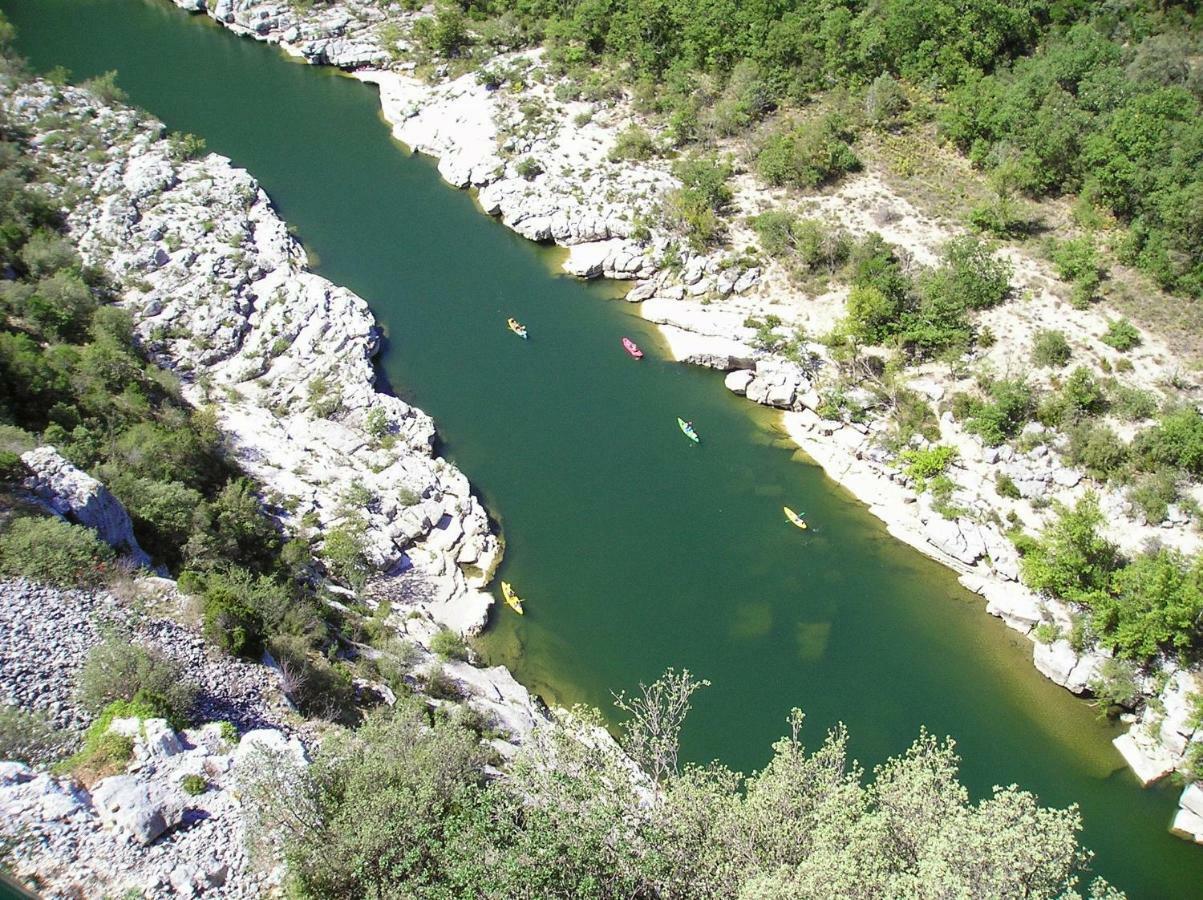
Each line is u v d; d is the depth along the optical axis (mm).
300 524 82062
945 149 122625
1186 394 91875
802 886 42906
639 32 135875
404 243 119625
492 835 45719
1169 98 109938
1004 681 78938
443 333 107750
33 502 62250
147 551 69250
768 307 107000
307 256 115938
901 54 131000
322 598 75188
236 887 44688
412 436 93250
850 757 72250
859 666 79125
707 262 110938
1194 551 82125
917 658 80188
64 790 45812
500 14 151625
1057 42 131500
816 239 106938
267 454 88750
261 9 156375
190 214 113688
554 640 79438
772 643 80438
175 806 46500
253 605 65125
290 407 94812
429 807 47531
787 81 131375
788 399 99875
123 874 43406
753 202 117562
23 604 56062
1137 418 89875
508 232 122438
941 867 42625
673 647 79625
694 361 105688
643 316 110750
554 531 88375
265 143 134625
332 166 131500
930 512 88875
